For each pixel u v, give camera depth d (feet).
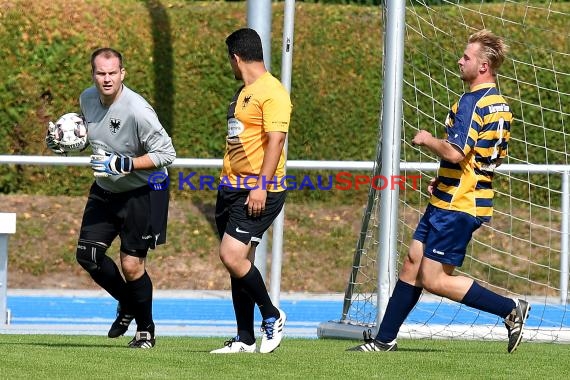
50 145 86.17
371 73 199.00
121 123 83.35
